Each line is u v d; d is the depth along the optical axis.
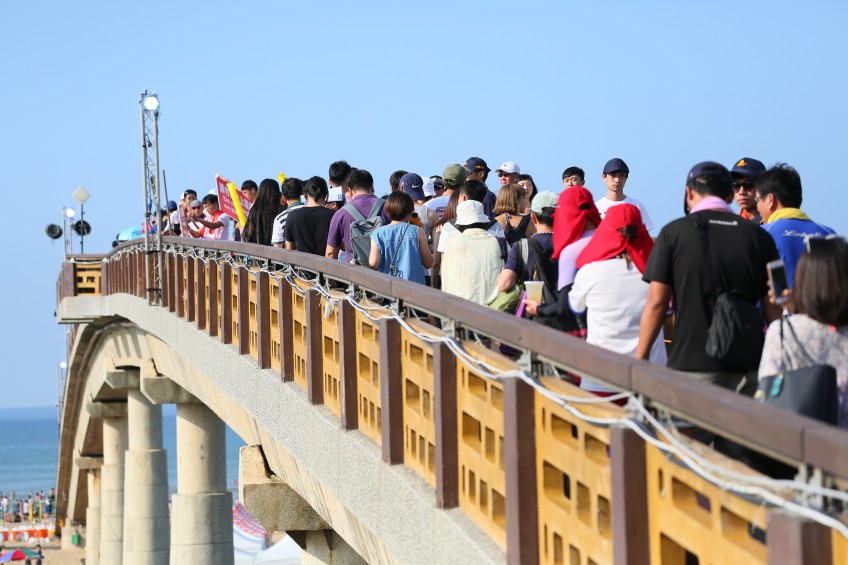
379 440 19.55
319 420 22.44
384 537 18.34
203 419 52.62
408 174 27.44
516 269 19.11
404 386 18.11
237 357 31.34
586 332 16.36
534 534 12.96
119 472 92.62
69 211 78.94
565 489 14.10
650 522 10.45
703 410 8.91
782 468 11.45
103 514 92.31
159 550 70.69
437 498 15.92
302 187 30.34
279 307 26.44
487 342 17.78
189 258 40.94
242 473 29.14
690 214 13.69
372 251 22.92
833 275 10.66
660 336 15.62
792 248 15.20
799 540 7.94
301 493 25.62
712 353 13.06
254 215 32.25
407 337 17.91
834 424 10.35
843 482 8.07
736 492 9.02
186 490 52.22
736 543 9.09
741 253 13.36
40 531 185.88
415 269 22.86
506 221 23.61
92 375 91.44
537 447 12.95
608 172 24.39
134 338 65.81
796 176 15.54
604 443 11.45
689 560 10.81
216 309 36.28
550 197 18.92
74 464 121.00
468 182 23.48
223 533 52.09
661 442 9.88
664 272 13.56
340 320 21.08
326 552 29.81
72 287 72.44
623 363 10.27
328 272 22.09
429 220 26.34
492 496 14.35
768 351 11.01
